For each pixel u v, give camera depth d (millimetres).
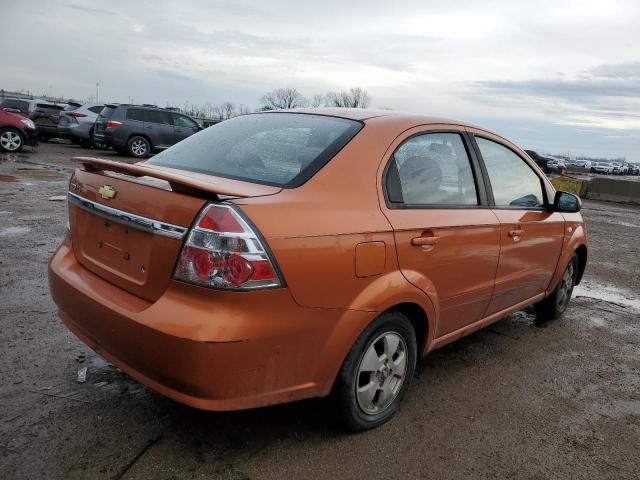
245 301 2189
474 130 3738
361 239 2582
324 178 2635
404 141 3082
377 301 2656
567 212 4418
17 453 2469
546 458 2830
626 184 20438
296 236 2330
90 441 2602
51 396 2979
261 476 2461
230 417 2896
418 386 3523
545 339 4625
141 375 2406
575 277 5324
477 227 3371
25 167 13281
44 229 6883
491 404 3367
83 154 18609
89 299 2568
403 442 2846
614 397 3613
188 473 2432
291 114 3334
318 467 2566
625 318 5402
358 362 2693
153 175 2338
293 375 2420
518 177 4113
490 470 2682
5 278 4848
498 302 3859
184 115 19156
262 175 2682
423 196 3100
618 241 10281
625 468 2799
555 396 3557
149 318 2258
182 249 2244
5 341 3604
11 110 23891
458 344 4355
